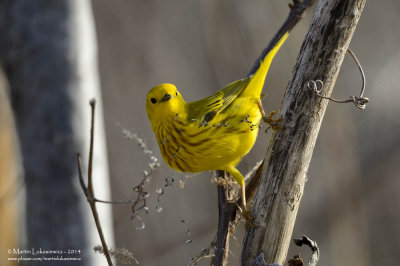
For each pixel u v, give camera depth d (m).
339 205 17.45
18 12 8.35
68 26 8.45
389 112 21.23
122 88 21.50
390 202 20.27
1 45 8.44
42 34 8.37
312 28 6.62
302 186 6.86
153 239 17.98
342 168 17.59
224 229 8.12
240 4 18.50
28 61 8.37
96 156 8.77
